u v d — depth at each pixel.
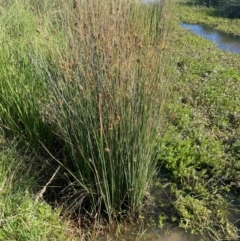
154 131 2.61
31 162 2.85
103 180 2.55
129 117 2.40
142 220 2.82
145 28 2.62
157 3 3.07
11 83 3.14
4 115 3.15
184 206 2.87
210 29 9.77
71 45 2.48
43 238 2.38
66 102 2.48
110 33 2.37
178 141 3.54
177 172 3.21
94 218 2.75
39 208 2.57
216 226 2.75
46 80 2.90
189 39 7.82
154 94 2.48
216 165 3.28
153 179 3.17
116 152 2.49
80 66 2.36
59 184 2.91
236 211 2.89
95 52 2.38
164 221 2.82
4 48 3.45
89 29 2.38
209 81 5.05
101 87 2.36
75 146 2.62
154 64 2.44
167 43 2.71
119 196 2.70
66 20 2.70
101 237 2.68
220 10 11.52
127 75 2.35
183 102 4.54
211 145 3.58
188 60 5.96
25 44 3.52
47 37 2.62
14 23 4.01
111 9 2.50
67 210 2.74
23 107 3.07
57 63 2.61
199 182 3.14
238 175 3.17
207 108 4.37
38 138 3.02
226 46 8.20
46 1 4.30
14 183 2.62
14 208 2.47
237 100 4.50
